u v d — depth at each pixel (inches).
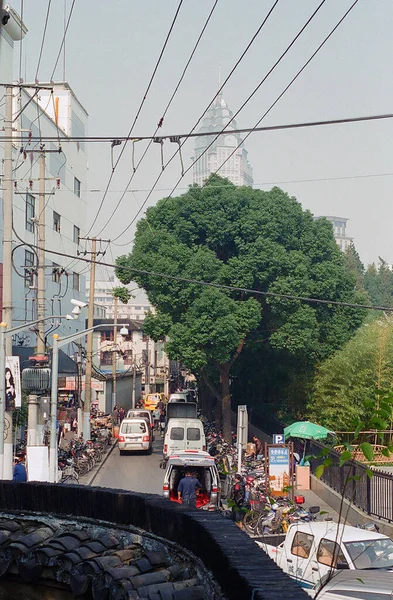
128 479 1253.1
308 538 500.4
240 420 1024.9
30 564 199.2
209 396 2112.5
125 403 3090.6
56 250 1892.2
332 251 1695.4
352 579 345.4
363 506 816.9
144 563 186.5
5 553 207.2
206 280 1581.0
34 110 1691.7
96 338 3501.5
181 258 1596.9
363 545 479.8
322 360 1696.6
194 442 1391.5
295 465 1131.9
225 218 1615.4
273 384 1911.9
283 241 1648.6
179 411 1651.1
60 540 206.2
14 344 1526.8
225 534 160.2
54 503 231.0
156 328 1606.8
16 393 872.9
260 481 1001.5
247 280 1574.8
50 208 1838.1
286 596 115.8
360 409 1407.5
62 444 1582.2
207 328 1530.5
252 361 1817.2
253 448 1348.4
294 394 1734.7
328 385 1480.1
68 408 2063.2
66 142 1995.6
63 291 1955.0
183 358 1556.3
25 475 897.5
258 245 1582.2
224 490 932.0
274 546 570.9
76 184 2122.3
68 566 194.9
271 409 1847.9
